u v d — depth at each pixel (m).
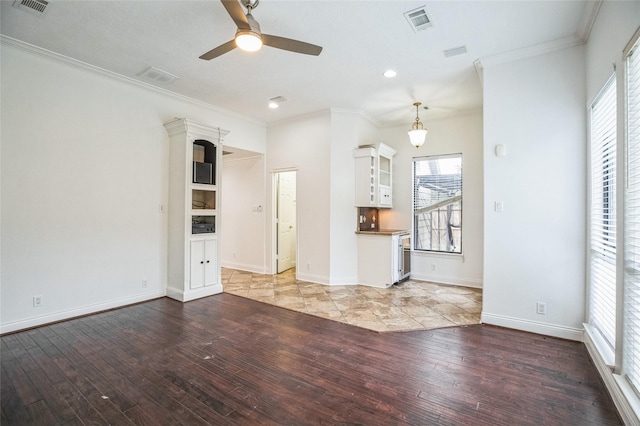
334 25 2.78
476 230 5.09
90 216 3.68
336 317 3.63
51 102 3.36
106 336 3.06
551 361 2.56
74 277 3.55
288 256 6.43
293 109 5.12
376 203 5.15
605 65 2.34
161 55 3.36
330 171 5.12
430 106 4.91
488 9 2.54
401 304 4.12
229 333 3.15
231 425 1.81
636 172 1.92
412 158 5.70
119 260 3.95
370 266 5.09
